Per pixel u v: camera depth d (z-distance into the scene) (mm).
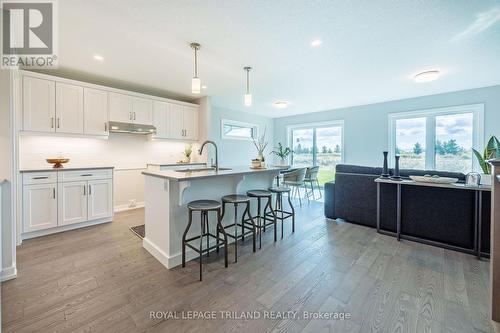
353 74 3561
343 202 3605
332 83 4016
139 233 3031
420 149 4992
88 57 2949
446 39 2480
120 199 4301
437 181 2602
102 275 1989
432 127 4832
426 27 2250
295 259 2324
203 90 4484
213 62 3107
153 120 4391
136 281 1901
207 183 2527
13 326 1386
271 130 7559
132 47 2682
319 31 2338
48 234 2979
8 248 1901
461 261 2291
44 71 3422
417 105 4938
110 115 3842
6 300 1631
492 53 2816
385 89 4367
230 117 6281
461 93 4438
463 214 2598
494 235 1390
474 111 4348
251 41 2543
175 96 4953
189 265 2193
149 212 2500
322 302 1653
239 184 2758
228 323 1441
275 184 4043
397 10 1991
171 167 4512
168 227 2174
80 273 2018
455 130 4590
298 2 1899
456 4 1900
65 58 2982
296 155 7172
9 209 1902
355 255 2420
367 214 3361
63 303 1609
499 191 1369
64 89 3383
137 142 4535
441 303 1639
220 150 6074
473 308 1582
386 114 5352
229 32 2359
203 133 5039
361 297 1711
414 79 3797
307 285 1863
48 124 3236
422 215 2863
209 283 1883
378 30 2309
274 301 1660
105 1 1877
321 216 3955
